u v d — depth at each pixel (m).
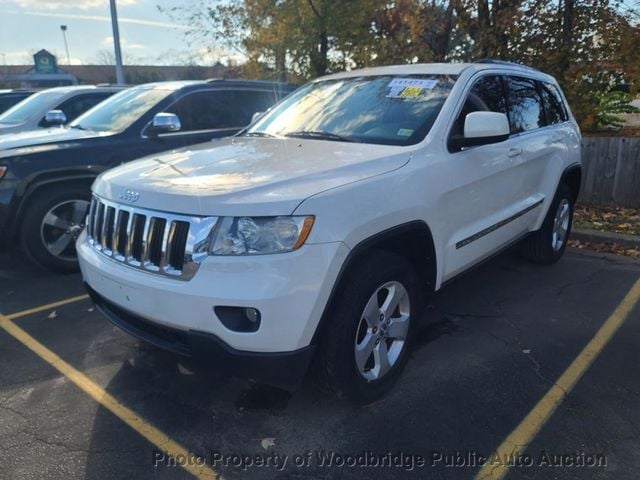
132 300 2.70
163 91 6.04
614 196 7.55
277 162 3.01
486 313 4.17
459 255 3.52
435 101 3.57
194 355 2.55
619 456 2.56
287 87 7.01
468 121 3.28
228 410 2.95
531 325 3.96
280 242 2.40
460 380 3.22
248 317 2.42
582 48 8.41
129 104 6.04
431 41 9.84
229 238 2.41
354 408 2.95
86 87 8.47
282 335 2.42
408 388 3.13
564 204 5.24
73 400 3.06
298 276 2.40
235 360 2.46
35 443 2.70
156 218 2.62
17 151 4.91
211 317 2.42
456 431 2.75
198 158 3.26
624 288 4.68
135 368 3.40
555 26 8.51
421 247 3.20
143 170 3.08
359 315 2.71
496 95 4.08
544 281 4.86
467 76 3.78
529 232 4.71
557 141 4.87
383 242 2.94
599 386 3.14
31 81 48.47
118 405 3.01
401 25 10.24
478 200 3.64
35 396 3.11
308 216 2.44
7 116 8.28
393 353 3.09
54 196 5.03
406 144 3.27
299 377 2.56
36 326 4.04
